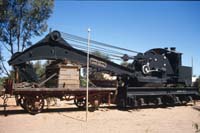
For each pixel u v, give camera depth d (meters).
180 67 23.39
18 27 21.48
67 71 16.88
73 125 13.05
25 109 15.96
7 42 21.45
